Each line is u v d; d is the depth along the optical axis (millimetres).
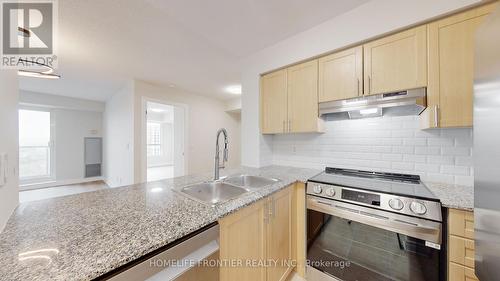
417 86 1330
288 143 2391
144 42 2064
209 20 1687
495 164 715
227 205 1026
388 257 1209
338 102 1680
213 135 4930
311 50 1809
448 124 1229
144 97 3551
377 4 1461
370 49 1525
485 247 770
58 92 4387
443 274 1038
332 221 1442
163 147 8883
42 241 667
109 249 623
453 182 1448
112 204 1036
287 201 1546
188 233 765
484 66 792
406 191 1238
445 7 1220
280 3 1485
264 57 2197
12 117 990
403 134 1654
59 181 4992
